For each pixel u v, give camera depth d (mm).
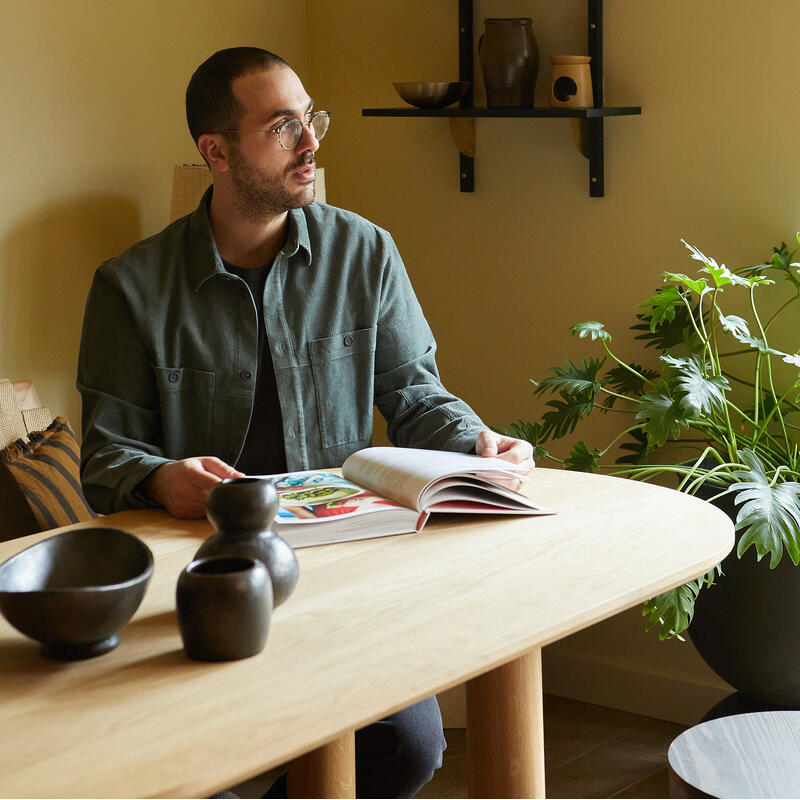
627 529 1398
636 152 2674
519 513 1483
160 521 1524
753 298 2543
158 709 927
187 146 2938
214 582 1006
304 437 1908
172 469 1546
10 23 2463
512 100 2695
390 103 3096
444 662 1004
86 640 1019
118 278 1826
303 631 1089
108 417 1812
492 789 1315
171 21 2846
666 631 2129
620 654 2848
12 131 2486
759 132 2490
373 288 1953
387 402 1969
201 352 1854
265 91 1796
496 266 2951
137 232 2812
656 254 2678
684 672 2750
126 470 1625
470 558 1298
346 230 1969
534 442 2598
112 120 2717
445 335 3072
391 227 3137
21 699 954
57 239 2604
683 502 1525
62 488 2168
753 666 2320
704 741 1482
